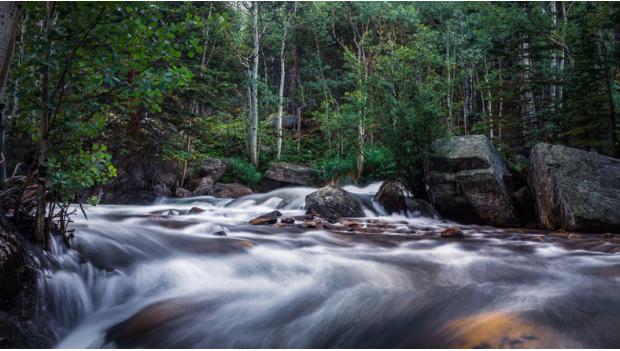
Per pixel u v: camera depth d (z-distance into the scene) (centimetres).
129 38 343
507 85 1477
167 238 516
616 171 849
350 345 284
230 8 2167
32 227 361
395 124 1146
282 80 2384
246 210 1105
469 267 461
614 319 284
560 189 834
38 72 340
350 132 1775
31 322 304
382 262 482
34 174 348
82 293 361
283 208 1299
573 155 890
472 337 258
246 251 509
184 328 318
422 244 614
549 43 1457
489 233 791
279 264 472
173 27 360
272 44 2772
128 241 470
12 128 418
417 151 1098
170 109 1463
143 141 1389
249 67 2280
